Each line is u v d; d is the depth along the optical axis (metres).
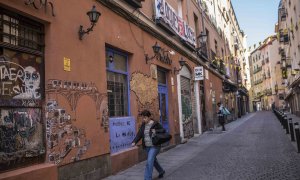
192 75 18.91
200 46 20.75
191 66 18.80
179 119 15.33
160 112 13.47
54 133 6.63
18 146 5.91
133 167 9.72
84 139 7.57
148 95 11.90
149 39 12.41
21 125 6.00
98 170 8.02
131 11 10.76
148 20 12.27
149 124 7.69
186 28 17.27
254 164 9.22
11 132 5.78
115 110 9.75
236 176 7.80
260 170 8.36
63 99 7.00
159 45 13.48
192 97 18.73
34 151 6.25
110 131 9.02
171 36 15.07
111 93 9.64
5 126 5.67
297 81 28.28
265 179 7.38
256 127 23.41
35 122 6.34
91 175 7.72
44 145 6.50
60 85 6.94
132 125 10.34
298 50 27.22
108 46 9.49
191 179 7.74
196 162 10.03
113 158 8.77
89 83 7.98
